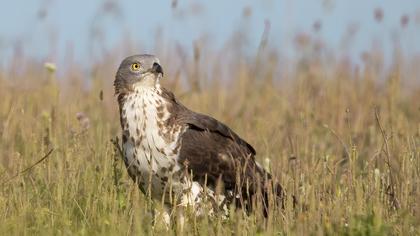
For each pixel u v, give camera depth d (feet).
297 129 57.62
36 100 63.98
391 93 66.59
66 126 52.70
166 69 74.90
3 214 41.57
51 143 50.08
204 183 44.55
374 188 43.57
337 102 66.85
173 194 44.19
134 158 44.68
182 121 44.93
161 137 44.21
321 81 74.02
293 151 52.37
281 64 78.07
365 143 59.72
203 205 42.06
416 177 45.03
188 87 74.59
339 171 50.47
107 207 42.50
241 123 63.57
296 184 43.55
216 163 45.09
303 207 42.19
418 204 41.06
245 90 73.31
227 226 40.57
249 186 45.55
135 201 41.22
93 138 53.72
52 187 45.88
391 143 51.83
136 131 44.55
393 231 39.96
